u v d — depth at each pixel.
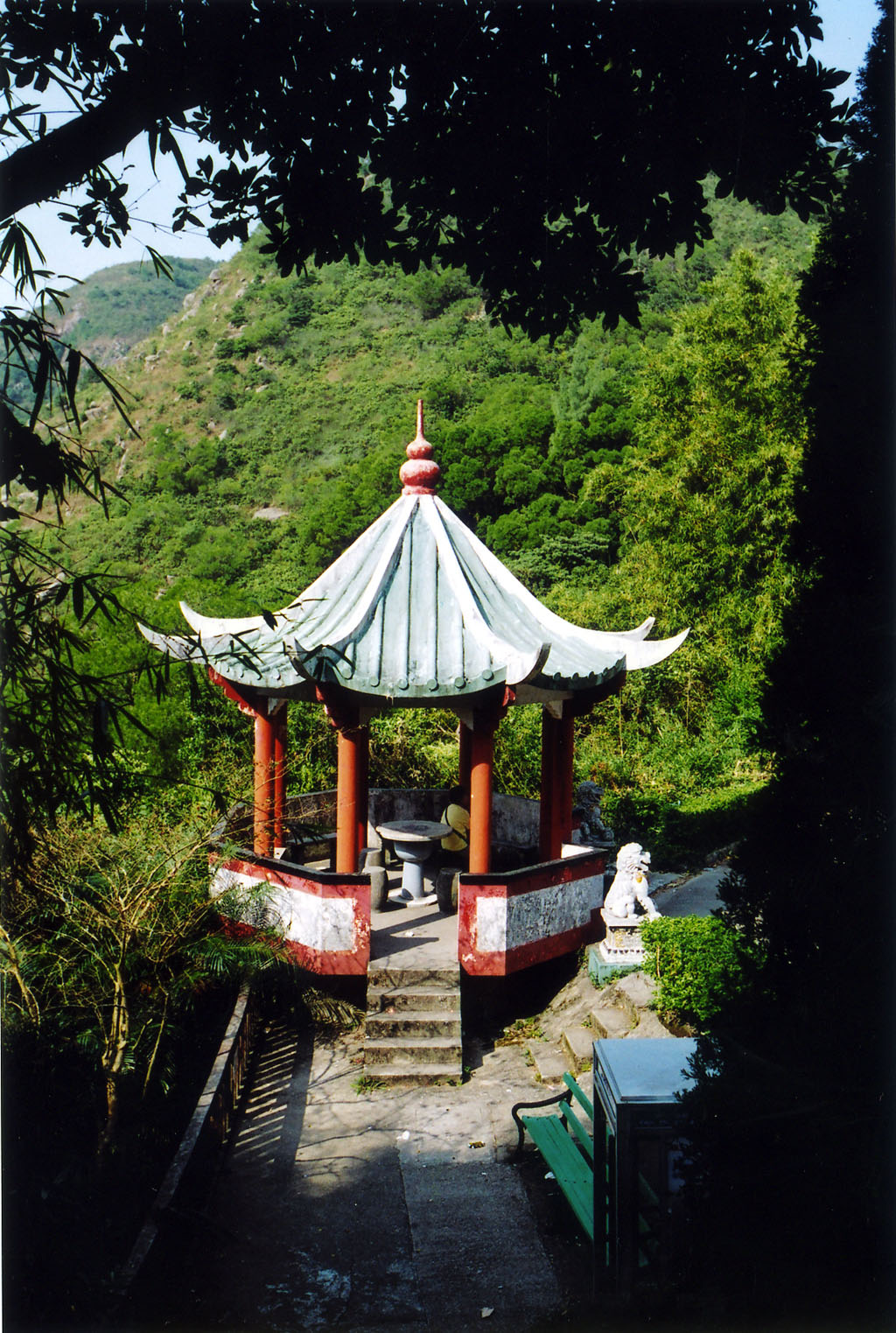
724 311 28.61
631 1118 6.46
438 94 7.06
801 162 7.10
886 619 5.42
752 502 26.69
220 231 7.03
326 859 15.48
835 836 5.45
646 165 7.16
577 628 13.22
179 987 10.48
